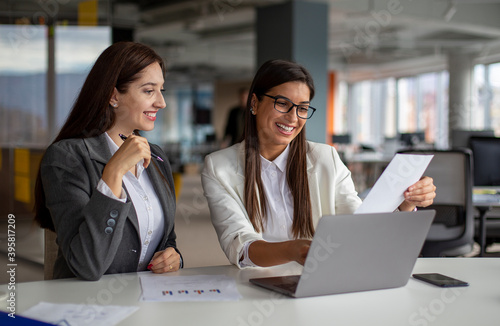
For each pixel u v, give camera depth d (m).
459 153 3.32
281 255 1.47
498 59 13.20
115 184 1.45
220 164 1.92
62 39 7.32
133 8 9.69
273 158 1.93
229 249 1.70
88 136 1.65
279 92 1.80
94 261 1.42
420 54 14.98
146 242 1.70
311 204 1.95
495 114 13.65
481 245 3.65
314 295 1.28
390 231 1.29
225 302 1.24
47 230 1.85
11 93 7.30
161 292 1.31
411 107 16.81
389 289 1.37
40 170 1.63
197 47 15.12
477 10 10.23
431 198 1.55
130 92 1.65
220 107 20.80
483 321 1.13
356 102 18.84
